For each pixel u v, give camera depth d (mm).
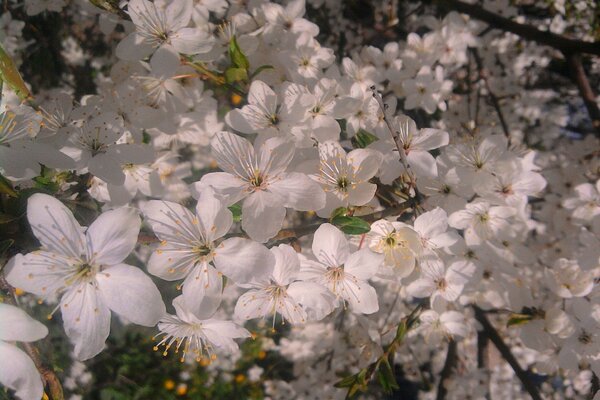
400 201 100
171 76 108
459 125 187
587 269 109
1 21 169
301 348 196
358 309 86
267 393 225
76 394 216
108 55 220
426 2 178
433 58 156
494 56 202
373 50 149
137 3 103
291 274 80
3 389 77
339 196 86
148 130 122
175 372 246
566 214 147
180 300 82
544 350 121
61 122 102
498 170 99
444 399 167
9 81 81
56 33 214
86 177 95
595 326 106
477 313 148
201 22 122
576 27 196
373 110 105
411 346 201
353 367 181
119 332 249
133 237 75
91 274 75
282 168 85
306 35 120
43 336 70
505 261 105
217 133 87
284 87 102
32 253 73
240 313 84
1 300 73
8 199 75
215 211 78
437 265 98
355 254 83
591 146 160
